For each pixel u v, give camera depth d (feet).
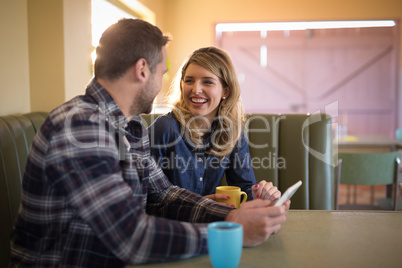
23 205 3.17
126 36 3.40
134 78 3.44
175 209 4.16
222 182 6.83
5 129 4.84
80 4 8.79
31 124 5.80
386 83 20.95
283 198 3.51
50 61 7.79
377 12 19.63
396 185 9.09
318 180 6.93
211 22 20.03
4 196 4.42
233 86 5.57
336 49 21.06
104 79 3.46
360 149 12.99
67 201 2.99
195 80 5.43
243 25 20.61
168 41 3.72
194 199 4.14
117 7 14.03
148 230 2.88
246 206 3.52
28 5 7.68
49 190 3.03
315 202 6.93
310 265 2.79
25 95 7.49
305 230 3.60
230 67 5.50
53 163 2.89
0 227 4.26
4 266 4.32
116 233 2.81
